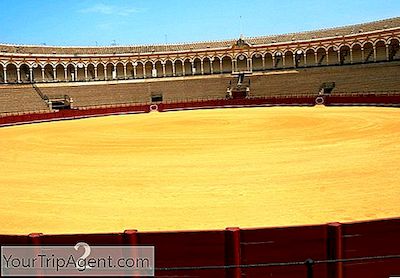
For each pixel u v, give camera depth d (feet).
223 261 21.42
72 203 36.91
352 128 82.84
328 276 21.54
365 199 34.50
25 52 187.32
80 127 112.88
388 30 176.96
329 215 30.91
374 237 21.68
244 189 39.14
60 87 184.55
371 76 164.35
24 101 163.84
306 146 62.75
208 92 193.77
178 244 21.47
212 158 55.57
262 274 21.39
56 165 54.90
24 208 35.86
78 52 204.23
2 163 57.57
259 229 21.26
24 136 94.22
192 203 35.45
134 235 21.40
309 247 21.43
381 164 47.57
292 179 42.19
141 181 44.06
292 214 31.48
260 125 95.61
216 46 216.95
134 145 71.15
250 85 191.72
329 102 153.38
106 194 39.45
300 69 193.16
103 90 190.90
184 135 82.79
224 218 31.30
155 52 212.64
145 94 192.44
